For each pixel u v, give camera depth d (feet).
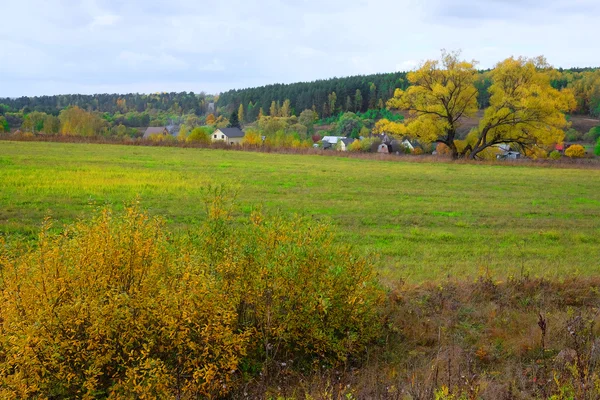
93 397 17.48
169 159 120.26
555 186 100.01
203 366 19.11
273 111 541.75
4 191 63.10
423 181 99.81
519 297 30.68
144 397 16.98
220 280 21.42
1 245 20.62
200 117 634.43
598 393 16.39
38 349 16.99
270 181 88.94
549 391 17.70
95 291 18.74
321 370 21.81
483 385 18.66
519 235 54.39
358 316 23.57
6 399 16.39
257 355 21.93
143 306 18.51
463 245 48.85
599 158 263.49
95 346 17.62
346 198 75.00
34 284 18.58
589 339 23.62
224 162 120.47
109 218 21.08
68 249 19.75
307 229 24.90
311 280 22.35
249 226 25.73
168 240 24.18
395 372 21.45
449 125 179.11
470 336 25.25
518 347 23.71
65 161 102.12
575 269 39.88
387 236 51.37
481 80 182.19
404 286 31.12
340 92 550.36
